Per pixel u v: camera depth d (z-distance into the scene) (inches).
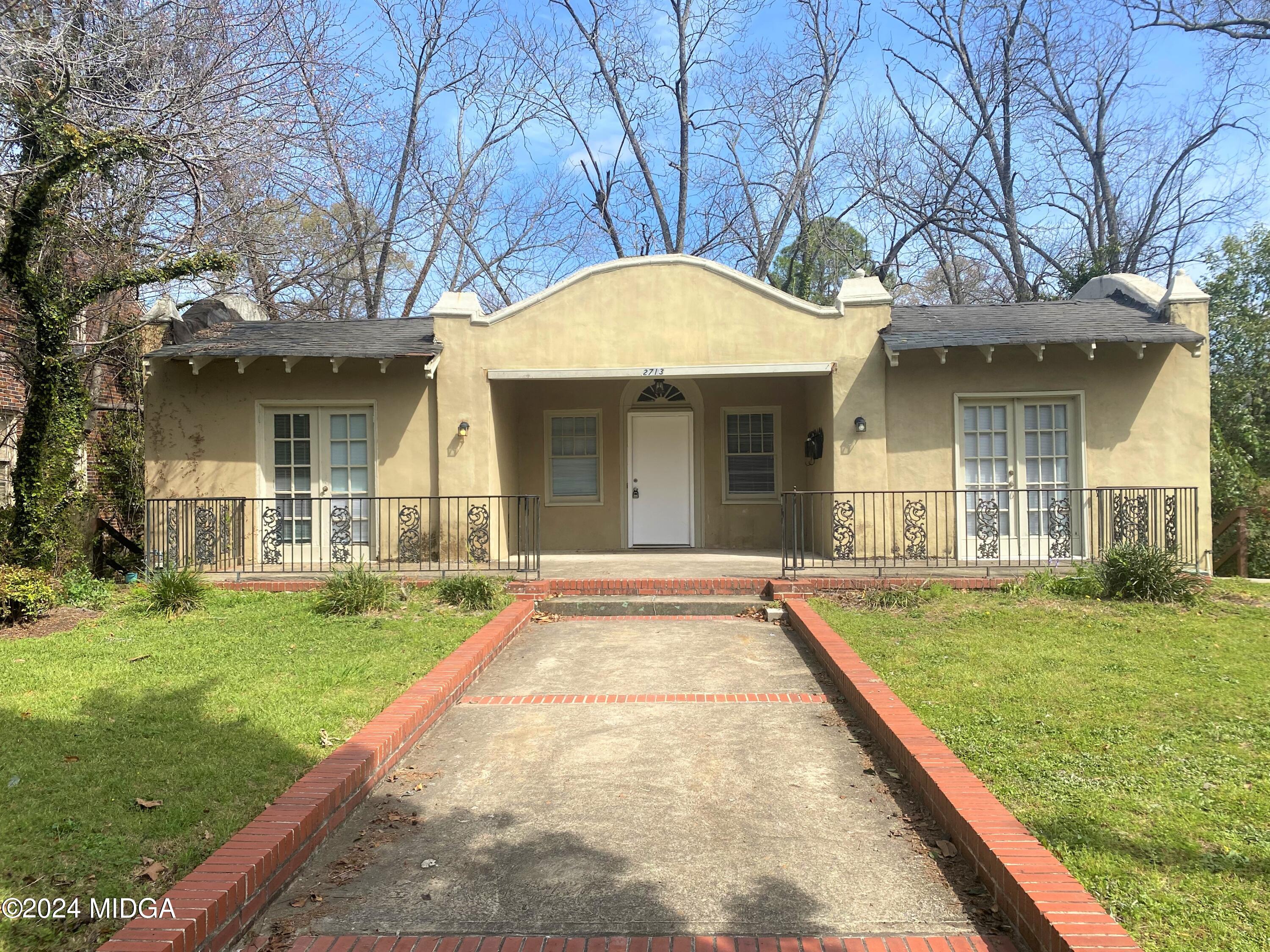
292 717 198.4
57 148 339.9
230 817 147.7
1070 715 197.6
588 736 207.6
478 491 436.8
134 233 458.0
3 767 166.9
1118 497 411.5
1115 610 305.9
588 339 439.5
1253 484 492.4
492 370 438.6
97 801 152.0
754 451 529.7
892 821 159.2
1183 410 417.7
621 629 323.9
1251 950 105.8
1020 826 139.3
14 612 301.4
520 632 319.6
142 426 511.5
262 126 465.1
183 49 441.1
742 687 246.4
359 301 887.1
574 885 137.5
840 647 260.2
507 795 173.3
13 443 498.3
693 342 436.8
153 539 429.7
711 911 129.3
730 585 362.3
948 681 226.5
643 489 533.6
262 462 443.5
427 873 141.9
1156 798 152.6
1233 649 254.4
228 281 506.0
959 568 388.2
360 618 310.7
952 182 992.9
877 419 425.1
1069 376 422.0
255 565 431.2
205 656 256.2
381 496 438.3
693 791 173.9
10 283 354.0
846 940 121.0
